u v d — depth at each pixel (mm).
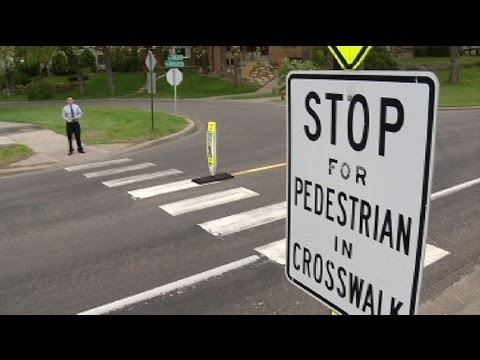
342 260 1979
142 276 6273
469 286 5617
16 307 5602
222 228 7922
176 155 14969
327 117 1949
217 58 54656
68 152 15930
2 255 7176
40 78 62125
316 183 2061
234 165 12859
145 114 26562
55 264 6762
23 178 12586
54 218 8906
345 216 1930
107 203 9727
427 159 1533
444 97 34844
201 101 40250
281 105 33094
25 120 24328
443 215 8102
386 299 1775
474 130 17953
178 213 8820
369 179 1776
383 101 1672
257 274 6188
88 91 54719
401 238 1671
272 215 8469
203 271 6344
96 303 5621
